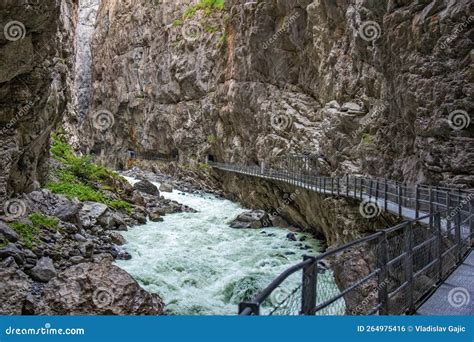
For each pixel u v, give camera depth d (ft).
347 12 95.61
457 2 59.06
